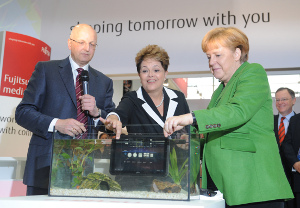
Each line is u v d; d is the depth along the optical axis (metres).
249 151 1.38
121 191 1.12
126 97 2.09
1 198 1.14
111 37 4.66
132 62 4.58
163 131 1.22
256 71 1.47
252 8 4.30
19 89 3.24
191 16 4.47
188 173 1.08
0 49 3.20
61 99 2.18
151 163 1.10
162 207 0.98
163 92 2.16
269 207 1.39
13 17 4.79
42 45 3.44
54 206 1.06
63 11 4.80
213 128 1.28
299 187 3.75
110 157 1.14
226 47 1.57
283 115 4.30
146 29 4.58
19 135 3.24
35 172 1.49
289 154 3.80
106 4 4.73
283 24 4.21
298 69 4.14
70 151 1.16
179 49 4.45
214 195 1.47
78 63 2.34
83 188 1.15
